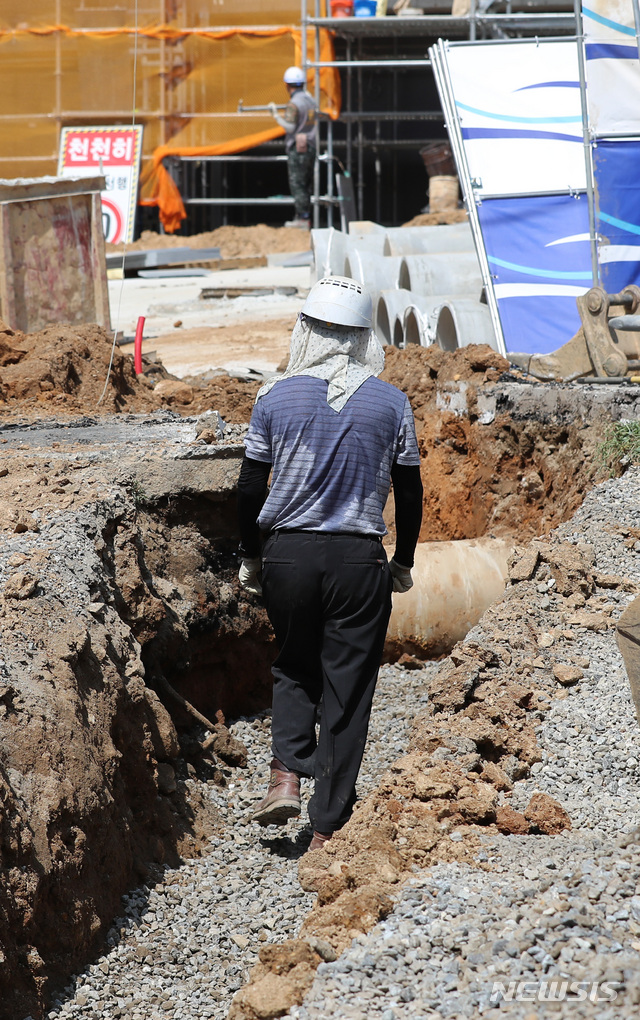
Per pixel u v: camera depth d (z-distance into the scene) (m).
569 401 14.87
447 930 6.43
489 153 21.23
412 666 13.41
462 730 9.07
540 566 11.41
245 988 6.31
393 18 38.06
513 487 15.70
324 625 8.62
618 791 8.38
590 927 6.21
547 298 20.20
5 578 9.12
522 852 7.38
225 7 42.84
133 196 43.72
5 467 11.71
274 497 8.59
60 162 43.97
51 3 42.97
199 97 43.59
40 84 43.66
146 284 38.16
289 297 34.41
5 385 18.06
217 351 26.66
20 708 7.80
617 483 13.11
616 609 10.76
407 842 7.54
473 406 16.39
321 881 7.52
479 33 39.50
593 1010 5.54
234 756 11.13
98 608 9.46
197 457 12.05
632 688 8.73
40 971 7.07
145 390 20.02
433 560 13.62
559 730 9.09
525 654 10.08
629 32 19.78
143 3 42.69
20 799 7.35
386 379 18.16
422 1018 5.73
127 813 8.98
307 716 9.01
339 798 8.52
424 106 45.44
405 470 8.70
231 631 12.10
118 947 8.03
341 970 6.27
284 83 43.28
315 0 39.75
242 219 50.47
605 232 20.02
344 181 42.91
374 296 25.00
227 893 8.90
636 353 17.34
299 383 8.60
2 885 6.89
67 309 23.55
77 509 10.61
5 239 22.50
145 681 10.62
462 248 27.72
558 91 21.75
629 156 19.95
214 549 12.26
